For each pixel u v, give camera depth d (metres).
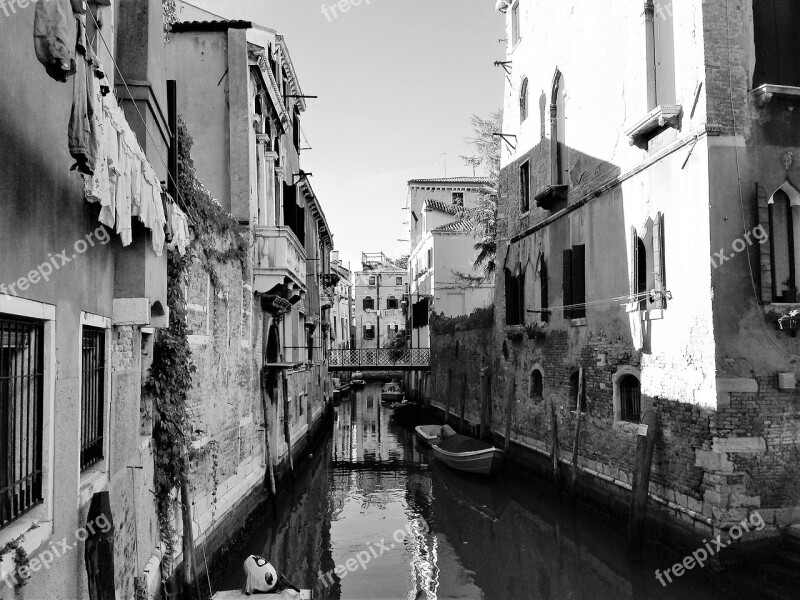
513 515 14.55
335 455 22.69
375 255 74.06
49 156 4.25
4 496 3.80
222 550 9.99
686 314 9.73
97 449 5.63
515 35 18.94
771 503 8.88
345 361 34.44
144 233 6.12
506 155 19.41
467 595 9.95
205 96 14.02
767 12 9.66
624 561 10.98
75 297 4.80
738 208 9.24
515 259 18.42
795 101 9.48
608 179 12.61
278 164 18.23
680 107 9.91
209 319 10.11
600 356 12.76
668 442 10.12
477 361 23.00
